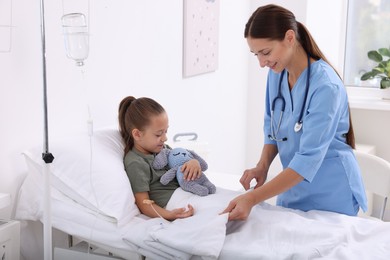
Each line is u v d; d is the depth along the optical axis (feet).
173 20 8.26
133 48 7.39
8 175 5.58
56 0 5.95
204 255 4.42
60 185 5.42
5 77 5.43
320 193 5.70
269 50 5.05
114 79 7.06
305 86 5.37
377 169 7.08
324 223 4.93
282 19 5.02
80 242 6.00
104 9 6.74
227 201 5.36
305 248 4.41
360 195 5.69
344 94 5.47
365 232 4.90
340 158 5.62
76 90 6.38
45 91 4.44
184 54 8.63
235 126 10.94
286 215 5.07
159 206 5.51
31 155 5.49
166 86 8.29
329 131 5.10
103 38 6.77
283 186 4.98
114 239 4.98
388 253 4.47
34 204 5.48
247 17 10.96
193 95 9.15
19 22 5.51
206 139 9.80
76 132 6.44
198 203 5.37
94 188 5.22
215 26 9.48
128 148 5.82
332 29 11.40
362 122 10.82
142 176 5.49
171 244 4.55
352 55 11.54
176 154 5.75
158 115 5.58
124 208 5.13
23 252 5.72
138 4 7.41
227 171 10.80
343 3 11.41
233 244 4.57
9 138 5.55
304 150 5.08
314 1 10.61
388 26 11.12
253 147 11.51
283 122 5.76
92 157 5.40
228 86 10.43
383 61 10.62
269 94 5.99
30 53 5.69
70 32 4.97
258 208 5.25
